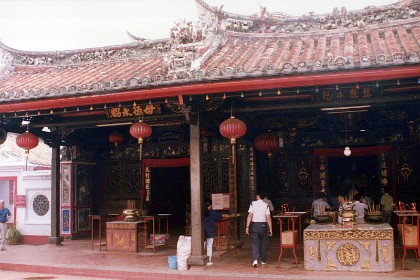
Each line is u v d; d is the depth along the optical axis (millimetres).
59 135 16891
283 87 10047
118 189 19344
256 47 13156
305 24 13594
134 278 10773
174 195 22703
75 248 15336
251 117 15242
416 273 9688
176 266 11039
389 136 16281
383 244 9945
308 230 10430
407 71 9141
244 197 17219
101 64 15820
